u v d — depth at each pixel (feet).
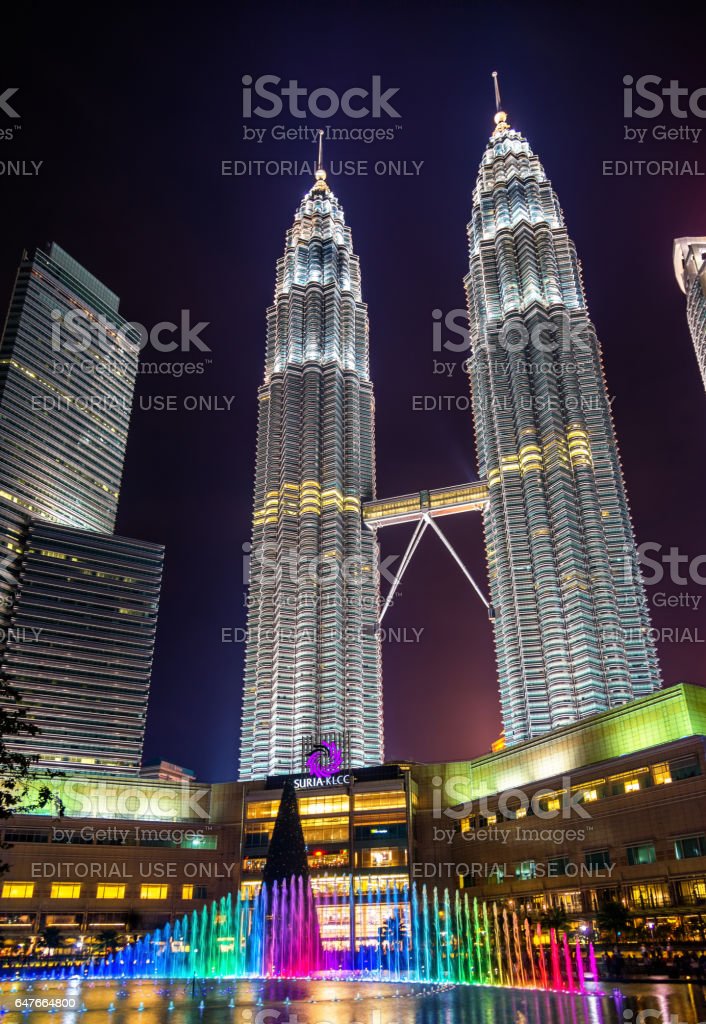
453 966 294.66
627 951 226.17
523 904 353.51
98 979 262.06
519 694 581.12
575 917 322.34
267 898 287.07
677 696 324.19
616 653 555.69
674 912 281.13
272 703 649.61
